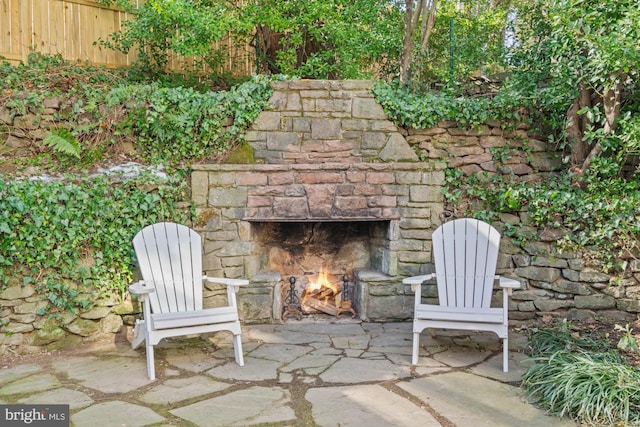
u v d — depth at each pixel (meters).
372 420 2.39
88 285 3.59
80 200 3.54
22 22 5.18
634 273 3.94
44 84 4.59
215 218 4.07
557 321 3.96
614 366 2.66
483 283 3.54
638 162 4.24
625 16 3.49
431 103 4.36
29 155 4.22
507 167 4.35
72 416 2.42
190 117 4.24
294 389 2.77
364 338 3.74
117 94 4.25
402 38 6.07
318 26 5.83
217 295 4.07
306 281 4.62
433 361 3.24
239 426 2.33
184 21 4.99
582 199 3.99
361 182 4.13
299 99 4.29
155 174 3.96
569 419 2.42
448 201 4.21
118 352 3.42
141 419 2.39
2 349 3.31
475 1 7.34
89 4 5.62
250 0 5.45
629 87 4.10
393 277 4.17
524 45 4.76
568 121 4.12
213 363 3.21
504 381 2.90
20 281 3.36
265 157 4.28
